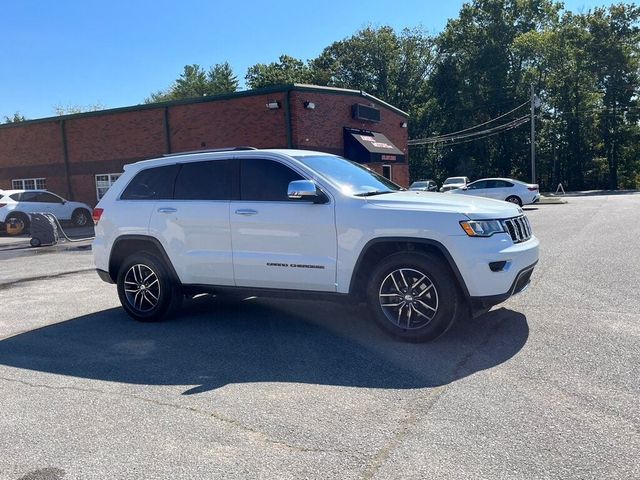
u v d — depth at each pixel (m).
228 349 5.65
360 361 5.11
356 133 24.48
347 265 5.66
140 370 5.14
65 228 23.80
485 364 4.86
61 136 27.72
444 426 3.72
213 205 6.37
